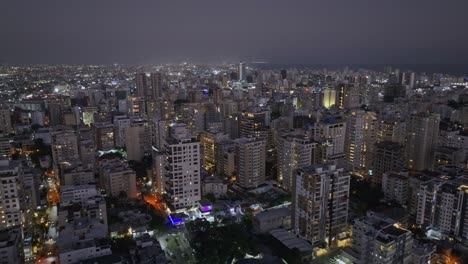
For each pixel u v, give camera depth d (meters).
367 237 175.12
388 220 195.62
